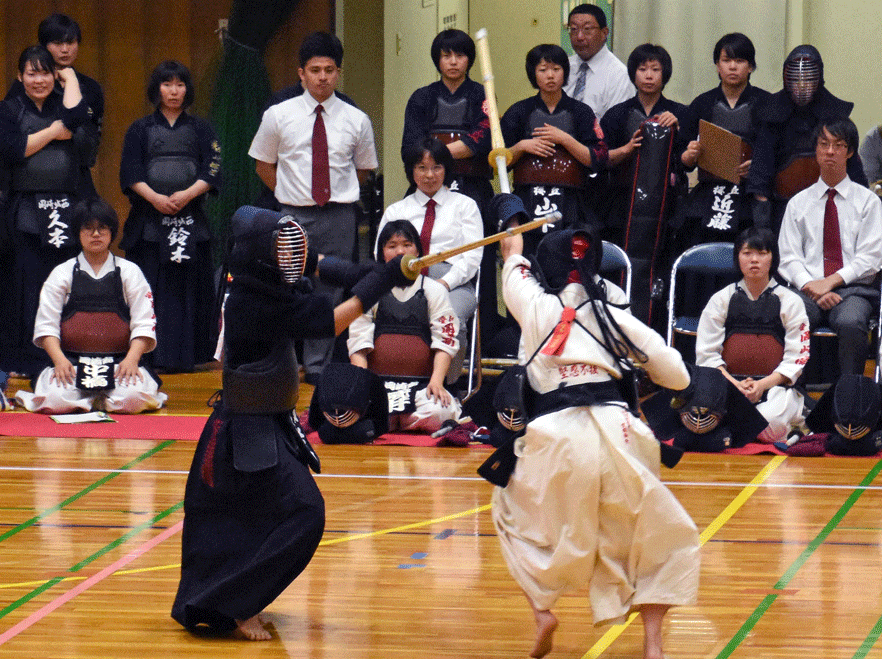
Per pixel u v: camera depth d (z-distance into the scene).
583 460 11.37
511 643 12.47
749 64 26.98
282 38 39.78
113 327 25.73
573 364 11.84
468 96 27.38
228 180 36.56
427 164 25.38
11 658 11.92
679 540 11.41
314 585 14.41
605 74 29.72
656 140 26.39
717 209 26.91
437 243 25.45
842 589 14.25
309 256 12.73
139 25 38.94
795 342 23.09
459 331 24.41
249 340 12.35
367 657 12.06
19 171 28.19
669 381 12.11
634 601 11.40
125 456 21.58
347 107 27.86
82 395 25.48
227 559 12.52
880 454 22.33
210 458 12.46
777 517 17.61
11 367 29.31
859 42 34.25
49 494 18.80
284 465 12.46
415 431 24.19
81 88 29.44
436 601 13.84
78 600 13.80
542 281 12.34
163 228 29.89
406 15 37.78
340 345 28.89
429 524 17.16
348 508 18.06
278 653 12.16
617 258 24.94
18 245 28.39
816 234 25.30
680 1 33.75
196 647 12.32
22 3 38.53
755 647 12.33
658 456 11.85
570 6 34.25
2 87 38.66
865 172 31.33
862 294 24.72
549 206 26.67
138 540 16.30
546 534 11.49
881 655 12.08
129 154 29.83
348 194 27.91
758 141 26.41
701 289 27.97
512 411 22.00
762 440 22.92
